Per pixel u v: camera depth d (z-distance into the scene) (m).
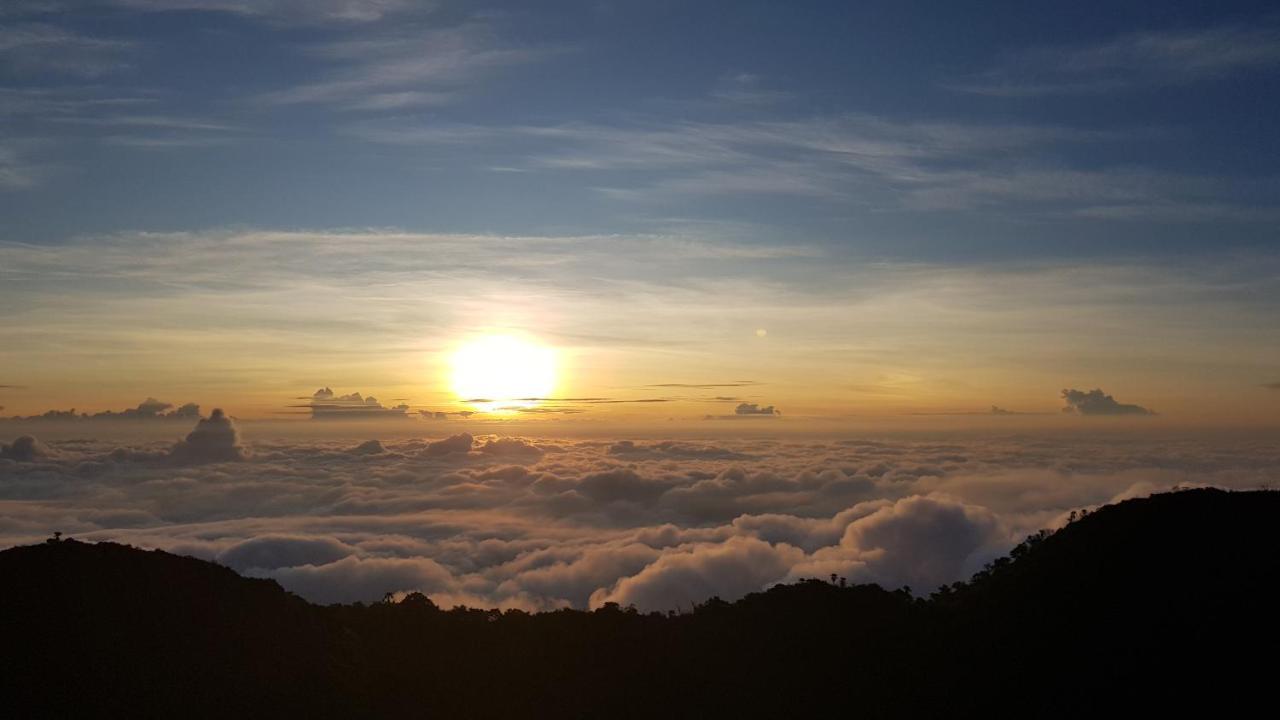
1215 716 23.30
